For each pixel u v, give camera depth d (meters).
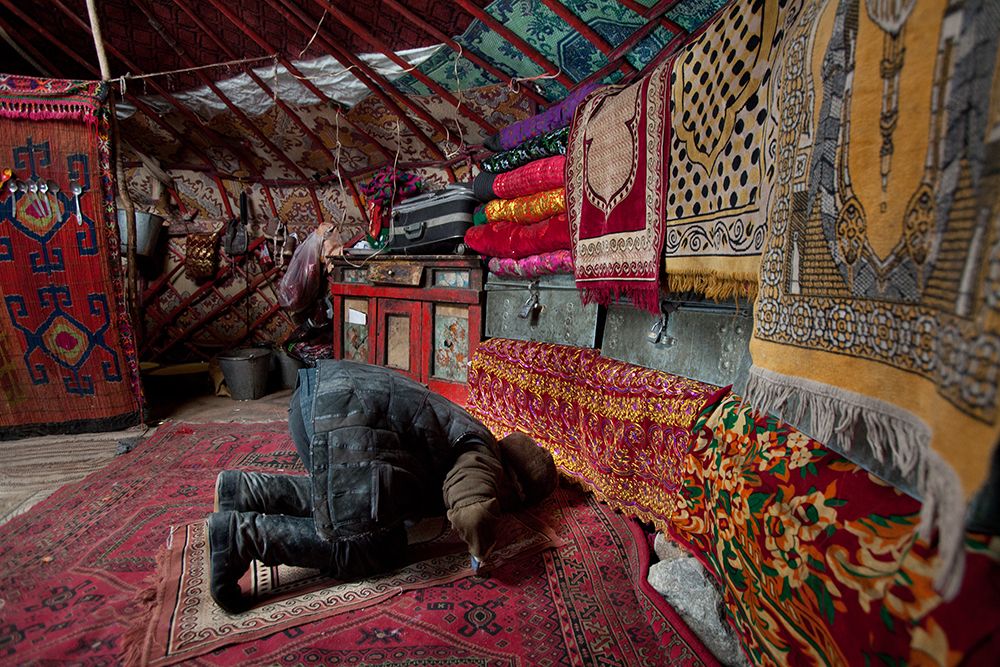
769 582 0.95
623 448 1.80
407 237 3.15
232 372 3.60
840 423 0.78
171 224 4.43
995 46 0.53
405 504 1.41
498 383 2.52
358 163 4.05
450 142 3.52
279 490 1.59
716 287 1.40
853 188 0.76
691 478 1.34
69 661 1.14
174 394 3.77
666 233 1.56
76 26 3.03
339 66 2.99
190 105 3.63
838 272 0.79
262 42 2.83
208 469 2.29
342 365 1.68
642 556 1.54
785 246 0.95
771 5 1.16
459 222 2.82
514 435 2.00
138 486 2.09
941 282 0.58
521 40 2.37
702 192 1.41
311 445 1.38
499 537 1.71
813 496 0.89
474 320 2.75
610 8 2.04
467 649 1.21
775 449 1.04
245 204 4.53
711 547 1.22
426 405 1.59
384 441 1.42
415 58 2.72
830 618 0.78
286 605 1.35
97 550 1.61
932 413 0.58
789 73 0.99
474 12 2.22
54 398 2.72
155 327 4.46
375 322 3.35
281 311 4.55
